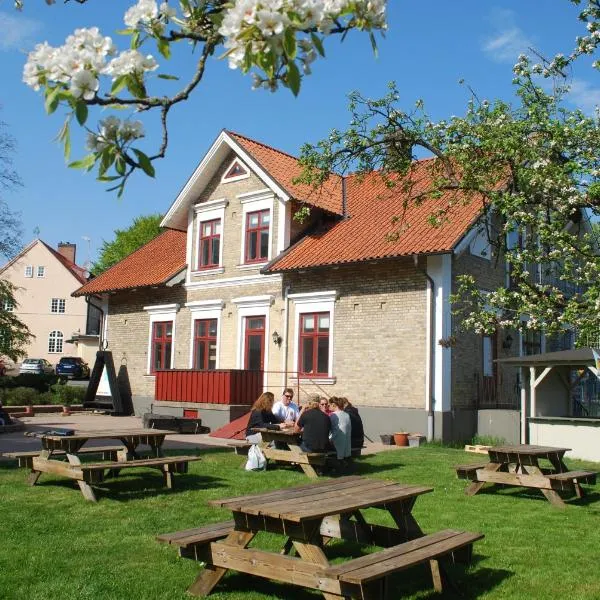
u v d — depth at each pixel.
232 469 13.27
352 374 20.44
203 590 6.22
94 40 2.72
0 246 33.56
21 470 12.27
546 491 10.68
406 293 19.64
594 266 11.03
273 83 2.95
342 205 24.11
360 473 13.34
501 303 12.57
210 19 3.21
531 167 12.33
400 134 12.94
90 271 72.44
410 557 5.86
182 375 23.56
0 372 49.78
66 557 7.20
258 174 23.59
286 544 7.20
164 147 3.11
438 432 18.58
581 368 19.28
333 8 2.94
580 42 11.65
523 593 6.43
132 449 12.87
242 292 24.05
